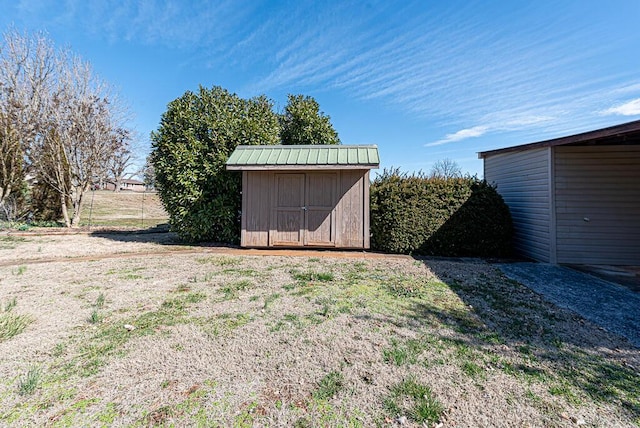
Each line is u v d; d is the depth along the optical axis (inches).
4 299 144.9
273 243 302.7
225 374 86.4
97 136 474.0
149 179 768.9
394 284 180.7
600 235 244.1
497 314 136.2
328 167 280.2
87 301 144.2
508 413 72.4
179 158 308.0
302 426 67.6
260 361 93.4
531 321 129.0
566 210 248.1
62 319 122.1
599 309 144.0
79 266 219.8
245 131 330.0
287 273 205.5
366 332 115.0
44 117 456.4
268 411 72.1
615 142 237.0
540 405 75.5
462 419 70.3
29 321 118.8
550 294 165.9
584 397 79.0
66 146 465.7
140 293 157.8
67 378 82.8
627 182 243.1
